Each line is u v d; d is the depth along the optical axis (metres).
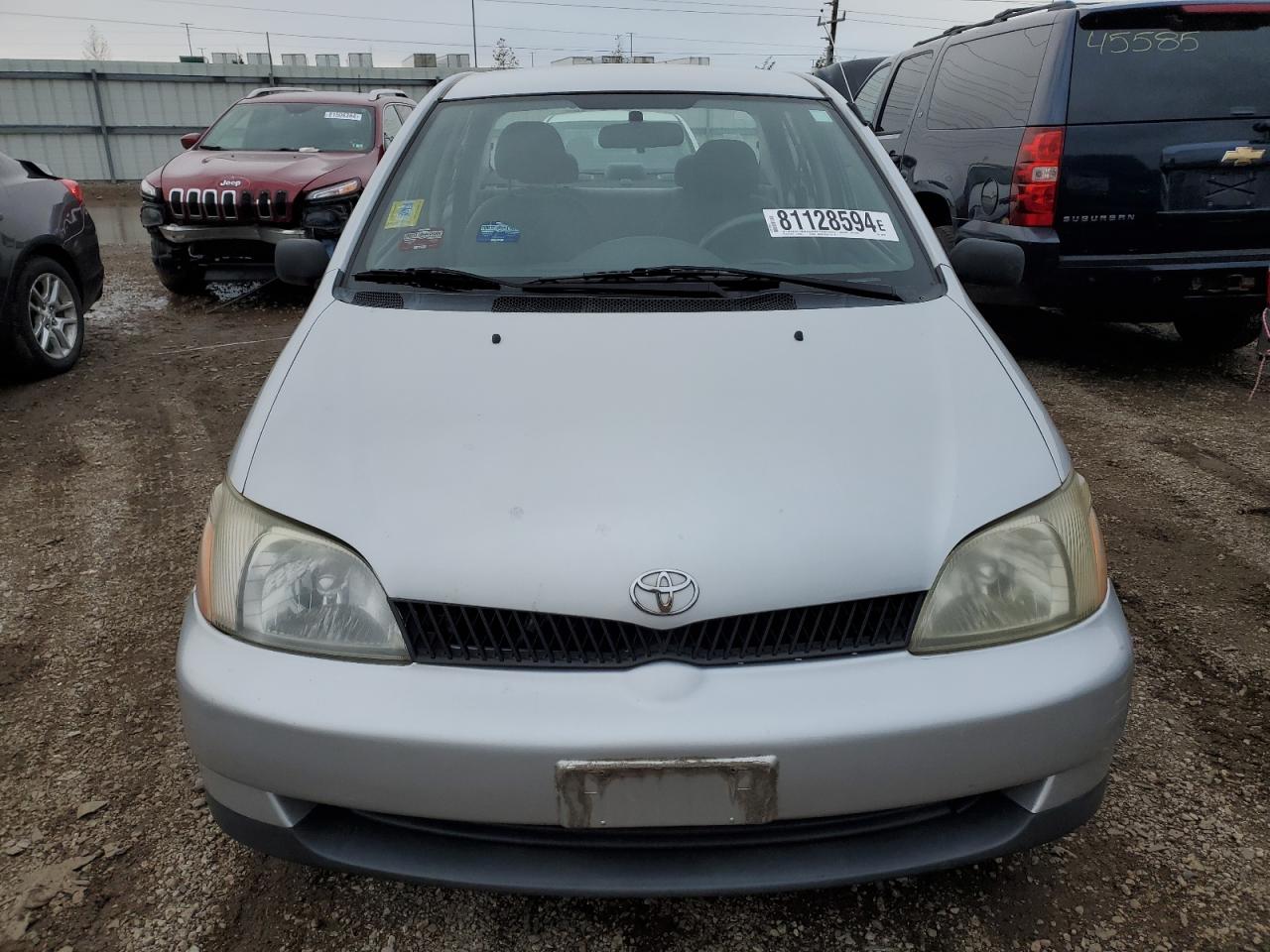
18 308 5.14
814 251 2.42
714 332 2.04
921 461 1.70
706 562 1.53
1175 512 3.57
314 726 1.49
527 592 1.52
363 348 2.02
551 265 2.39
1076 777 1.60
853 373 1.91
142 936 1.80
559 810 1.48
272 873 1.95
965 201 5.43
